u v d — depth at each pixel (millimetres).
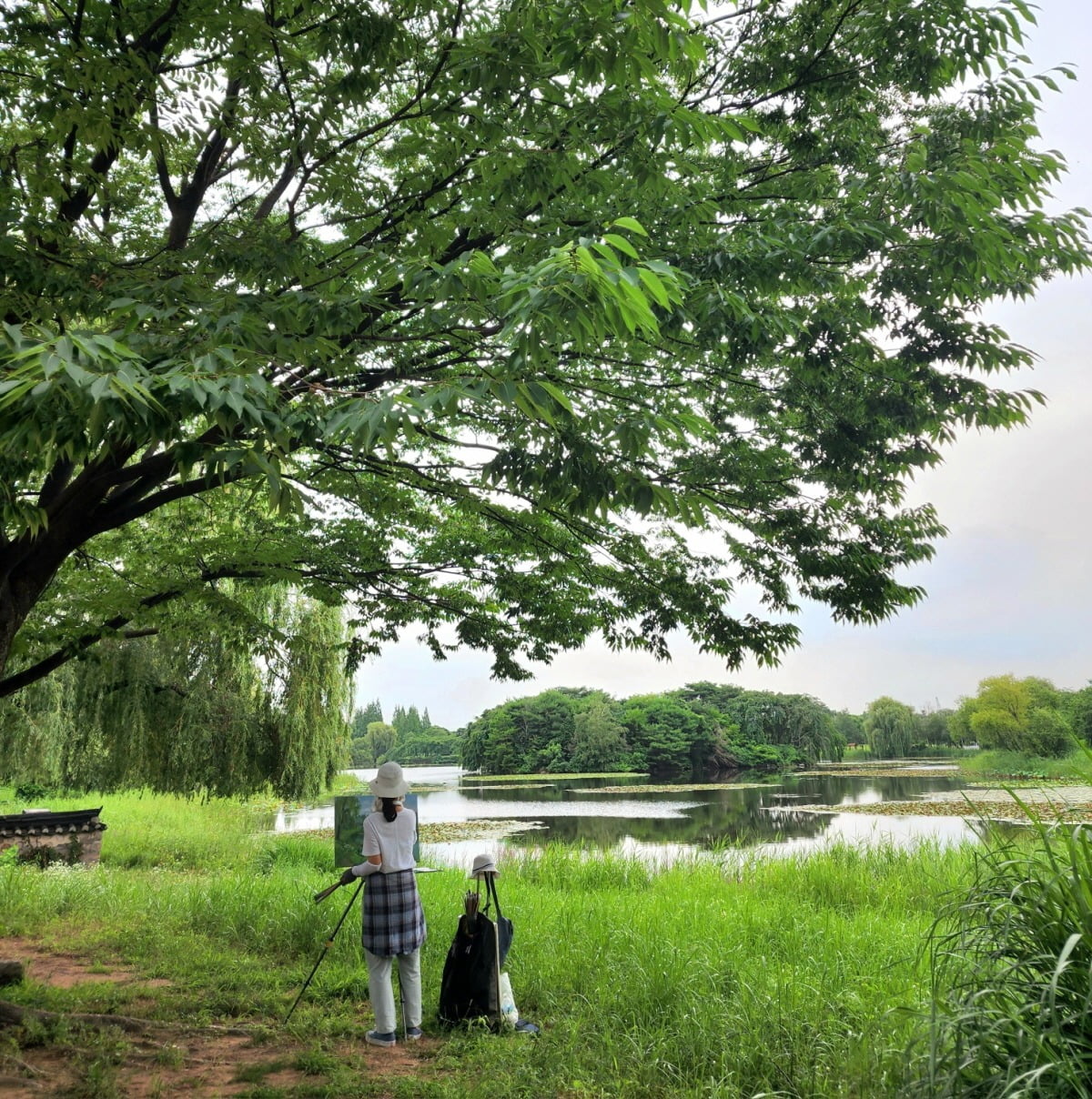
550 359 3518
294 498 3260
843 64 6145
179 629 9938
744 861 13625
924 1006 3891
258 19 4879
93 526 6430
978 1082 2854
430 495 9227
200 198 6434
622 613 9109
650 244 5344
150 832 20078
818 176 6328
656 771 102625
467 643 9352
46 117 4980
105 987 6383
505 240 5730
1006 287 6516
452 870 13430
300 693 18078
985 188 5445
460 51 4859
